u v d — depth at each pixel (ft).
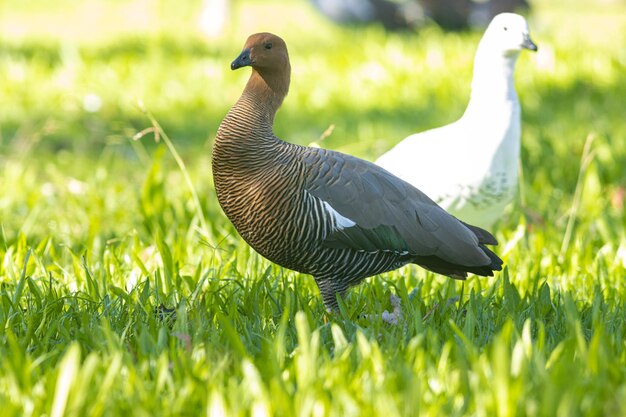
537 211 45.16
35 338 26.61
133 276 32.83
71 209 45.55
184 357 23.65
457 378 22.72
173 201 45.27
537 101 71.26
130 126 68.59
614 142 57.06
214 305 28.27
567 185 50.39
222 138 28.45
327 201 28.14
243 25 133.59
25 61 90.33
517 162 35.81
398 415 20.66
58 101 74.38
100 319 27.99
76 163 58.80
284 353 24.59
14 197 48.60
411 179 35.24
